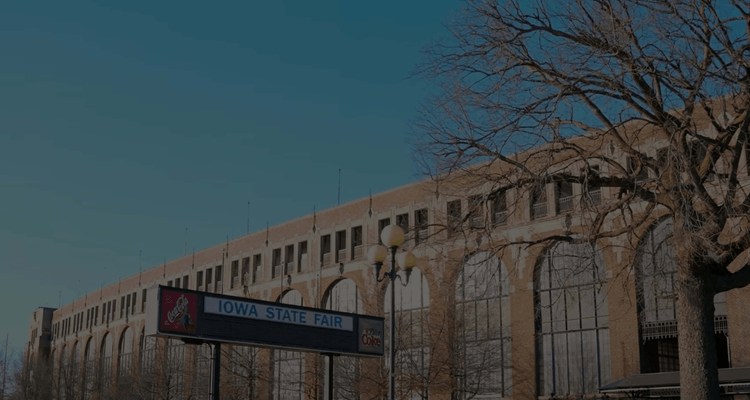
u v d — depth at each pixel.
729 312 39.25
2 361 111.81
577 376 44.88
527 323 47.06
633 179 22.89
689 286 22.19
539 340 46.91
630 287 42.12
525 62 23.56
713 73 20.25
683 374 22.05
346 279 60.69
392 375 22.95
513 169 24.23
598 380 43.91
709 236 20.91
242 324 24.81
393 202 57.16
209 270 78.25
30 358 108.62
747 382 35.28
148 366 74.38
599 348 44.09
